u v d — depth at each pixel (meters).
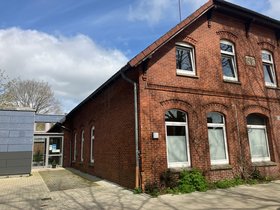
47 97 45.50
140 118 9.12
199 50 11.27
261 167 11.52
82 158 17.19
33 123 15.31
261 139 12.39
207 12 11.91
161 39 9.58
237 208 6.61
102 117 13.21
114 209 6.64
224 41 12.45
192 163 9.80
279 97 13.38
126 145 10.05
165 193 8.45
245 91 12.16
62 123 21.02
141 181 8.71
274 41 14.21
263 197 7.85
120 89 11.20
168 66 10.26
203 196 8.04
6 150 14.33
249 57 12.88
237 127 11.40
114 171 11.03
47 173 15.69
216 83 11.34
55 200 7.89
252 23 13.45
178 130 10.13
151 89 9.62
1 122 14.61
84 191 9.25
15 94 39.56
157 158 9.13
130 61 8.94
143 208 6.69
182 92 10.30
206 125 10.57
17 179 13.11
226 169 10.51
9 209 6.95
